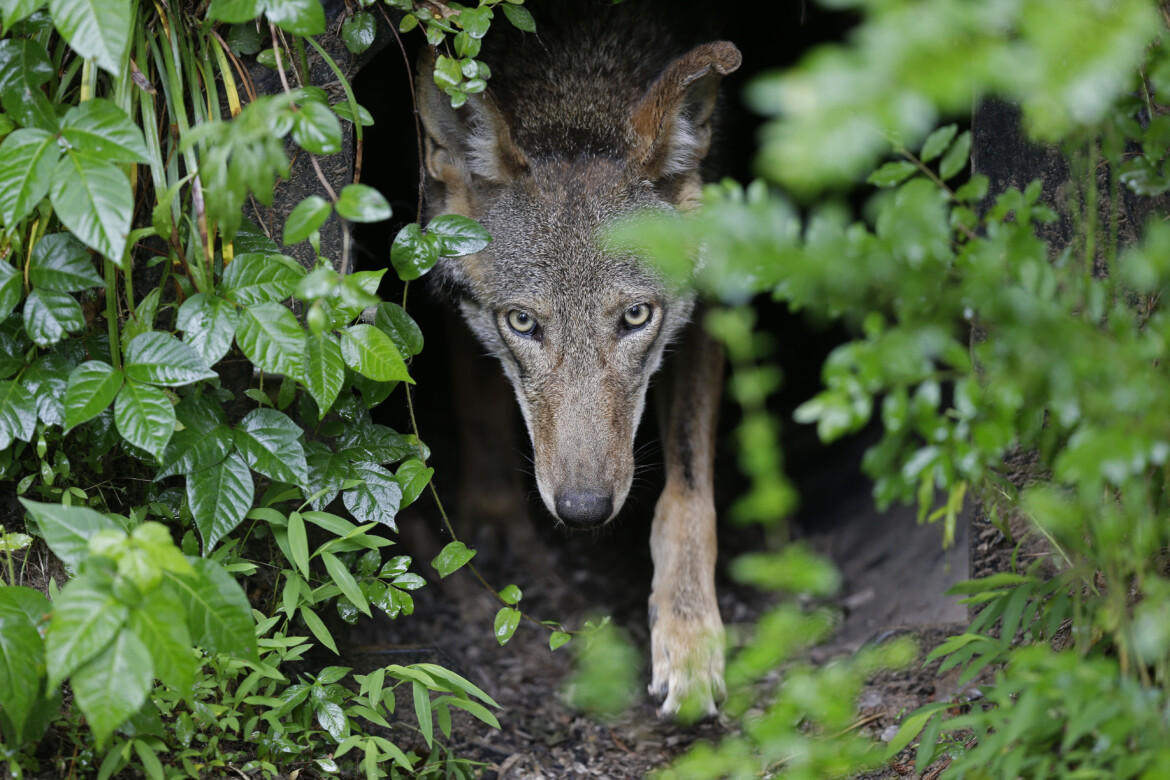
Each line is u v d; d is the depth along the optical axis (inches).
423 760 251.8
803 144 94.1
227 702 211.0
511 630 237.6
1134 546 146.3
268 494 238.1
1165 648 137.6
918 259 132.5
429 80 297.3
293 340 200.2
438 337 483.2
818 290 133.1
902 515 382.6
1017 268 142.5
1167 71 151.4
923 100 95.9
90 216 176.1
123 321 232.8
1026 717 134.5
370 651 297.7
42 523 167.2
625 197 305.3
